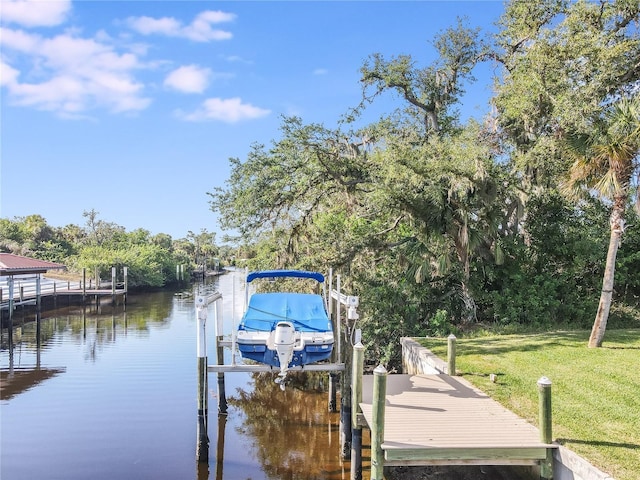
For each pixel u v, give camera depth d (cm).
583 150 1302
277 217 1936
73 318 3253
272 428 1220
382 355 1694
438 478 899
